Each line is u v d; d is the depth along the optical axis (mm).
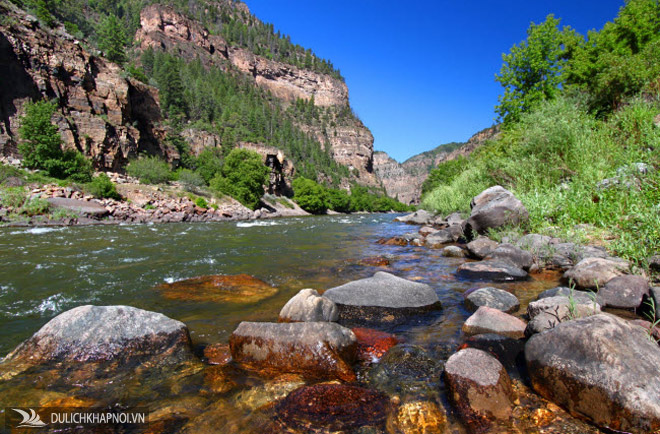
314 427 2152
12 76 32531
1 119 31484
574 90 14227
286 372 2887
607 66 13227
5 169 25375
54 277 6457
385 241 11664
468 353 2564
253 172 53812
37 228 16906
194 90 114750
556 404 2254
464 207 14812
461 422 2160
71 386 2672
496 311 3635
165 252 9750
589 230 6602
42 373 2844
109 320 3285
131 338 3162
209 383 2723
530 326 3180
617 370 2059
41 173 28797
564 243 6285
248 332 3209
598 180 7352
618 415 1952
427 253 8977
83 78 38000
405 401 2391
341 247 10852
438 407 2307
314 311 3814
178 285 5836
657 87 10234
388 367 2904
